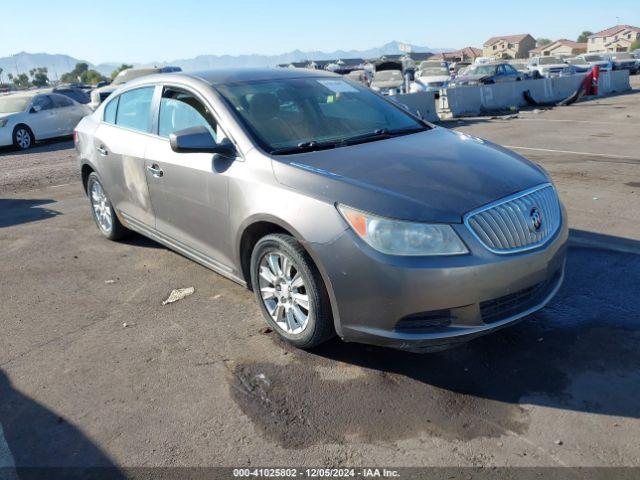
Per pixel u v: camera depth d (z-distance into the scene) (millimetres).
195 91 4375
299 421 2984
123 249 5809
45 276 5168
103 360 3670
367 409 3049
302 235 3268
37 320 4289
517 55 123125
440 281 2973
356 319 3186
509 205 3227
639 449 2656
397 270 2986
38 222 6973
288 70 4918
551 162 9141
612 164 8766
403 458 2682
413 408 3039
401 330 3111
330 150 3775
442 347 3141
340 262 3139
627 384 3145
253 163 3713
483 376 3289
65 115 16250
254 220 3607
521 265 3137
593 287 4328
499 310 3201
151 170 4668
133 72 19828
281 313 3695
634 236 5410
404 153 3721
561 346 3543
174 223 4602
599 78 23719
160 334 3977
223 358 3623
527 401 3047
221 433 2924
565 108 18406
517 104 19531
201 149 3789
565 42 118875
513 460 2629
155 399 3229
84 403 3227
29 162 12367
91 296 4680
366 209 3092
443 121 16375
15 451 2859
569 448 2686
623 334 3641
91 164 5727
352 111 4477
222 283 4809
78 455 2814
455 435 2818
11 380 3492
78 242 6102
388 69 24141
